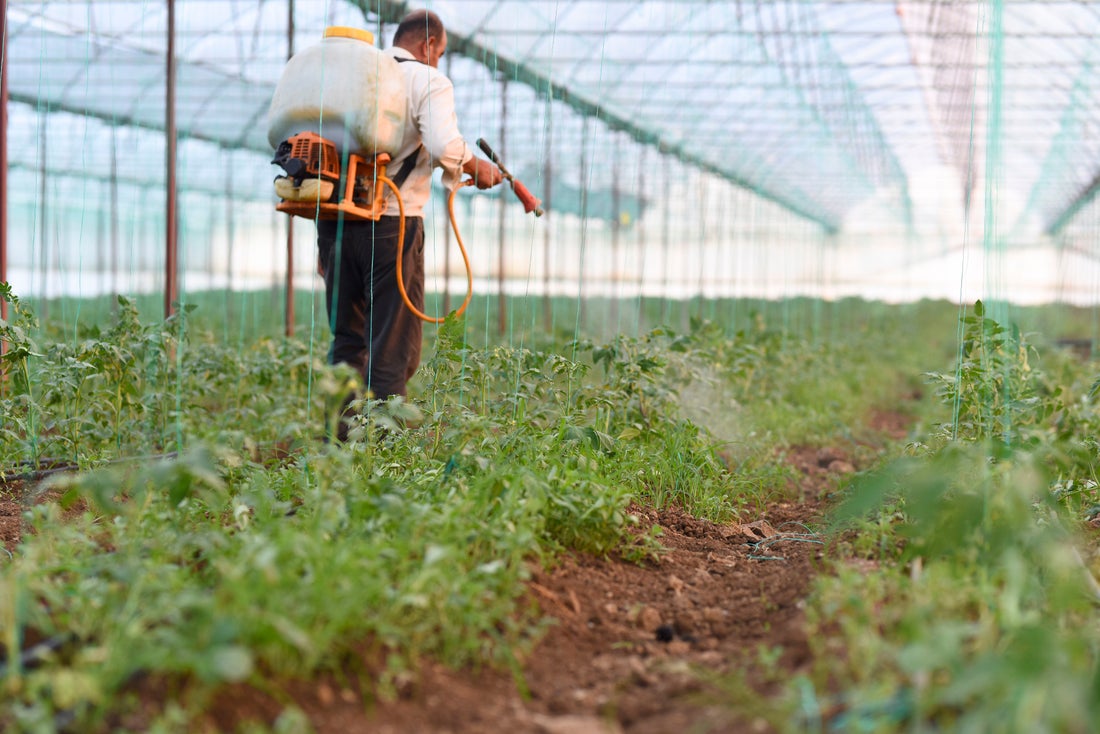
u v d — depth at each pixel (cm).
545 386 445
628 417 474
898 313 2498
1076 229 2053
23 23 920
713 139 1432
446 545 272
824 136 1410
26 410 475
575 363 449
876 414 970
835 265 2688
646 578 334
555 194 1633
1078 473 427
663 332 527
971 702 194
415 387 599
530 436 386
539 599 288
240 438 347
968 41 926
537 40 965
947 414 698
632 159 1434
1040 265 2362
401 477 356
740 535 409
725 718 213
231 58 1005
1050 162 1695
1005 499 282
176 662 196
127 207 1570
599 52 1017
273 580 212
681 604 311
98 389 466
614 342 493
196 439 383
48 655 213
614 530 346
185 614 231
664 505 442
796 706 206
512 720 223
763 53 1048
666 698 235
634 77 1102
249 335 1014
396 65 435
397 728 212
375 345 454
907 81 1153
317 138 419
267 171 1419
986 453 310
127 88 1092
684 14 947
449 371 427
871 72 1139
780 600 304
